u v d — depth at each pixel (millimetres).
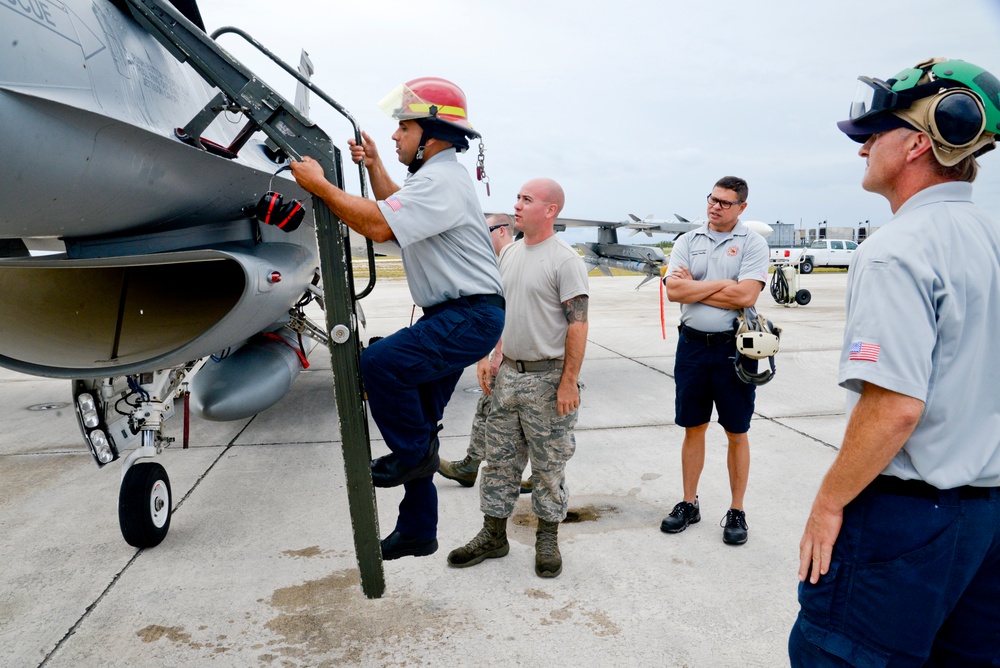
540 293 2873
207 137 3250
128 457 3318
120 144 2344
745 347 2996
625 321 13547
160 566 3166
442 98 2131
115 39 2551
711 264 3268
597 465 4559
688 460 3484
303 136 1977
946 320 1313
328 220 1975
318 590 2922
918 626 1373
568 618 2672
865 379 1305
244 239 3629
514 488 3125
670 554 3229
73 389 3471
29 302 3355
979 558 1381
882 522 1395
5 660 2418
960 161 1357
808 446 4941
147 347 3141
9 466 4801
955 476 1344
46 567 3162
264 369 4605
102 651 2475
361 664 2381
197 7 3049
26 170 2016
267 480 4402
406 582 2980
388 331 11828
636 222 10445
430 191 2062
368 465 2072
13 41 1945
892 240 1348
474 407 6512
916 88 1341
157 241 3197
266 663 2395
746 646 2473
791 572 3045
